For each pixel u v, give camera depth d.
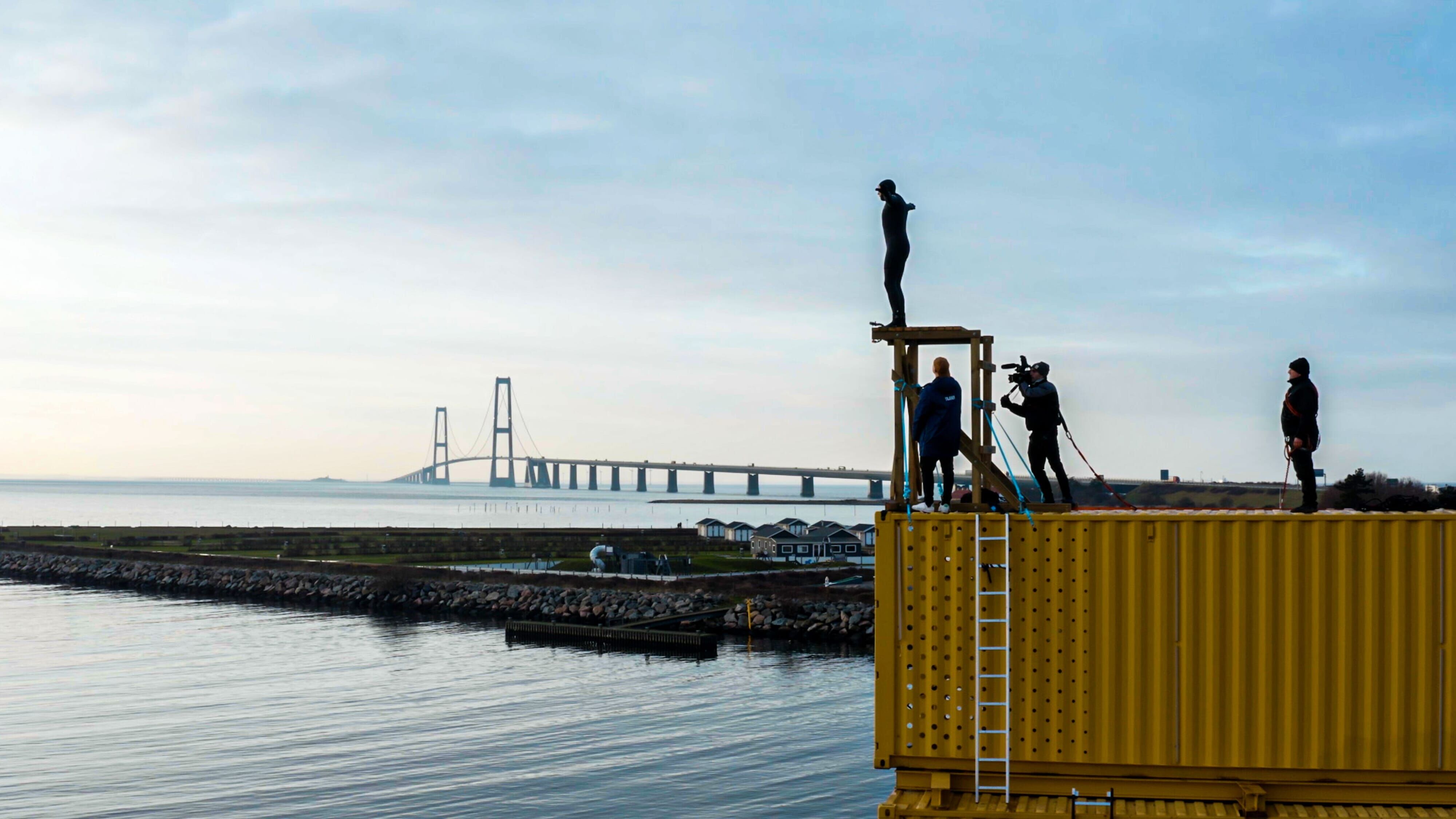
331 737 42.50
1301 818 12.03
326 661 60.75
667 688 52.12
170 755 39.69
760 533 124.31
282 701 49.41
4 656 62.50
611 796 34.72
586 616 75.94
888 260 13.91
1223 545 12.34
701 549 132.38
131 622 77.62
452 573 95.06
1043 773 12.61
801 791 35.25
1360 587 12.15
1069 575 12.55
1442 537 12.02
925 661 12.78
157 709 47.72
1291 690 12.20
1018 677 12.62
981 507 13.52
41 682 54.12
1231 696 12.28
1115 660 12.46
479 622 78.69
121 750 40.31
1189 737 12.30
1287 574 12.25
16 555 121.50
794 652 63.06
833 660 60.25
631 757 39.22
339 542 136.25
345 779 36.47
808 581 90.31
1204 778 12.34
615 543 137.50
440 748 40.75
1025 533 12.62
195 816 32.75
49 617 80.62
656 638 64.62
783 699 49.28
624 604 77.62
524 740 41.97
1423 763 11.99
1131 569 12.45
